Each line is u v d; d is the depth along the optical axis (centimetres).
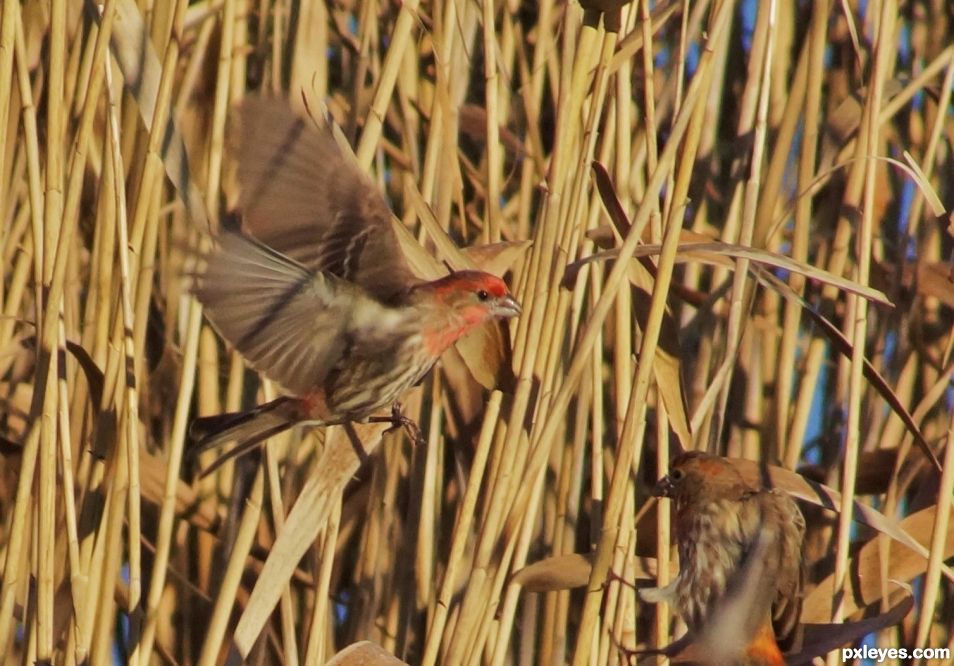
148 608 677
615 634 682
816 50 853
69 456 654
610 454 857
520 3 972
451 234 927
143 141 776
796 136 934
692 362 902
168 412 895
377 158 862
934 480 789
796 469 895
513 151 943
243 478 866
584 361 631
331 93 1011
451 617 785
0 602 661
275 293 573
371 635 847
